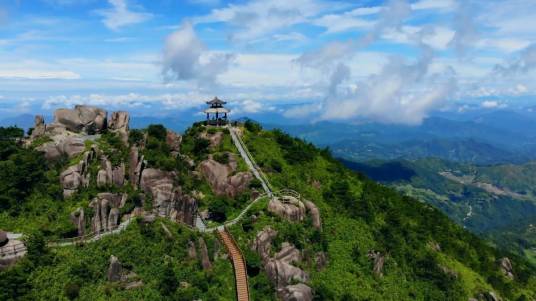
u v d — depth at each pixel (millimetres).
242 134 133625
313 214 108062
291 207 104438
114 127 114562
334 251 105062
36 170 93750
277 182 117375
